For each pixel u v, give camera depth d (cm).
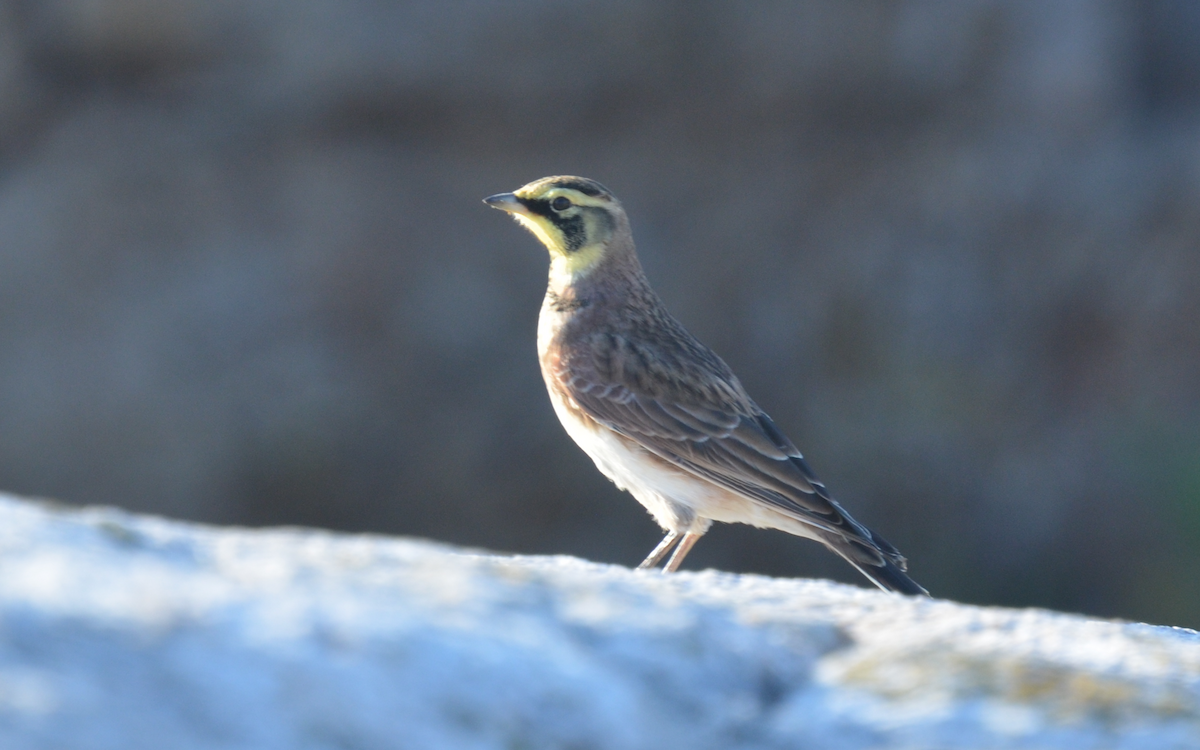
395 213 1730
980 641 325
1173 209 1914
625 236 852
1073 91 1864
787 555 1773
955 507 1838
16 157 1688
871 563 738
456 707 244
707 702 280
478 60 1689
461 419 1719
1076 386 1922
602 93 1728
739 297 1800
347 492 1703
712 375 818
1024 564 1858
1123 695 292
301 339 1698
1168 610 1817
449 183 1739
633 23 1697
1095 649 326
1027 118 1848
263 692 227
